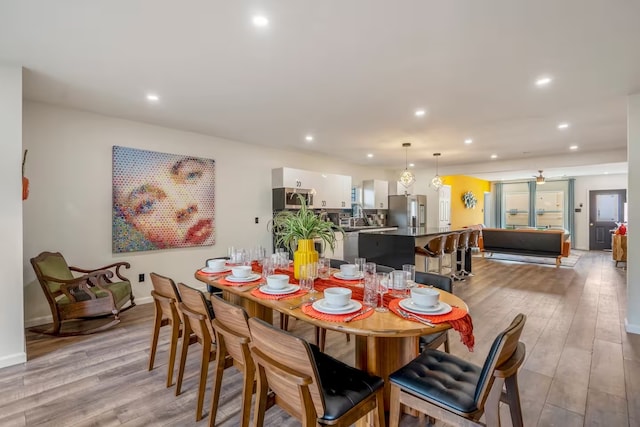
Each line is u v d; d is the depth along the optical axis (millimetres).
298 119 3969
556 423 1836
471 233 6125
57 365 2512
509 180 11789
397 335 1358
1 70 2471
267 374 1396
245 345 1529
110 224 3859
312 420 1225
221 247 4949
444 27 1998
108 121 3836
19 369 2447
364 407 1368
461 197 10016
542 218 11148
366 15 1872
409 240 4648
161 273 4309
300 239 2221
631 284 3162
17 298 2541
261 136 4859
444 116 3832
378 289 1722
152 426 1822
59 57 2377
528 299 4352
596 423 1835
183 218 4473
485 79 2777
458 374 1511
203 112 3691
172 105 3451
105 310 3168
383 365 1810
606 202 9930
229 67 2551
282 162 5883
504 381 1278
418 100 3303
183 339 2129
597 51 2289
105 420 1871
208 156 4797
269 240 5578
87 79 2773
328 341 3006
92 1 1729
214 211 4855
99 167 3768
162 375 2367
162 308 2342
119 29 2016
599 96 3176
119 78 2756
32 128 3328
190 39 2137
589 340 2971
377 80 2801
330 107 3512
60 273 3203
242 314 1501
